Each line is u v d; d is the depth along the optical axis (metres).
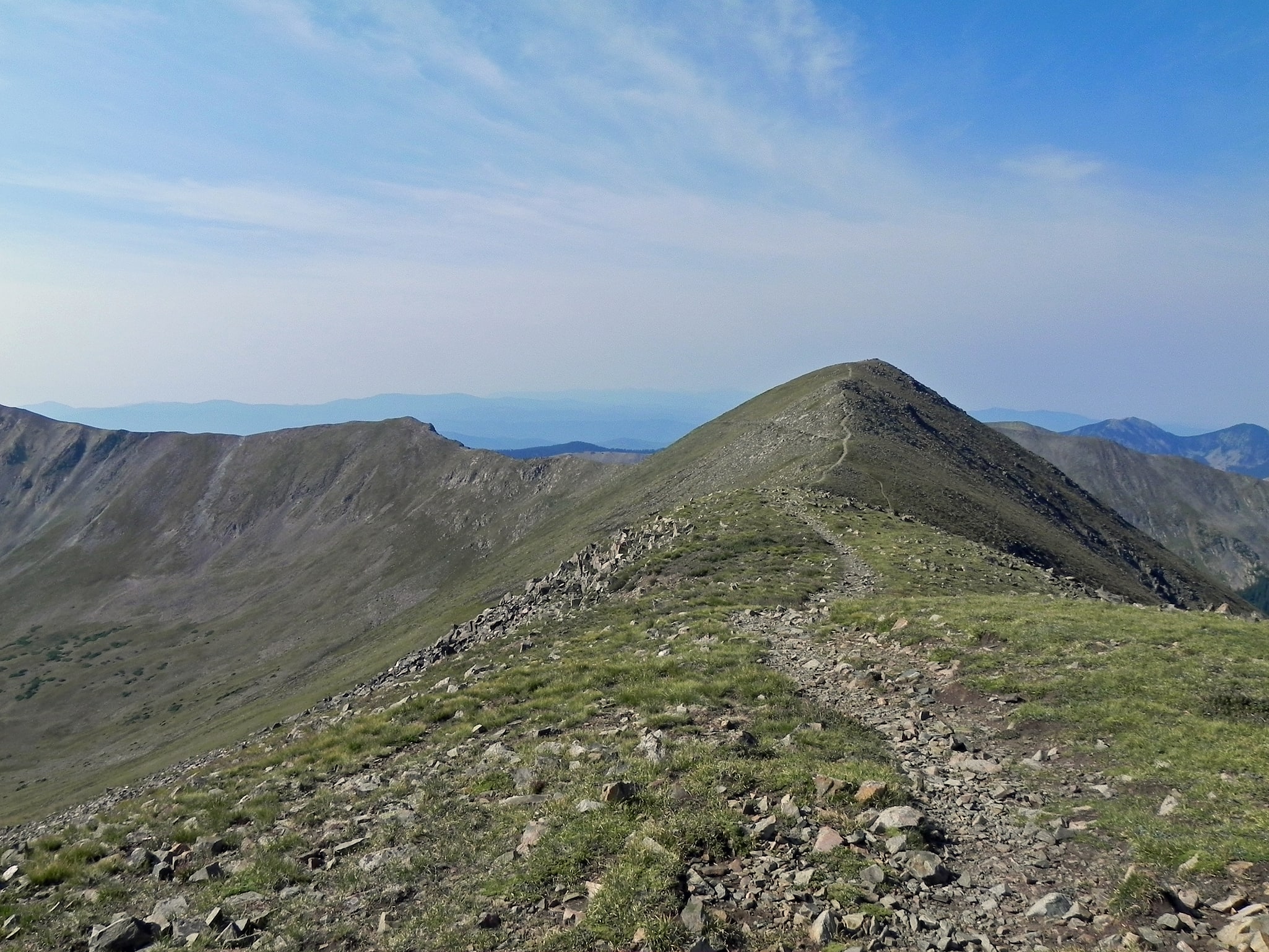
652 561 48.47
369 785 18.23
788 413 142.50
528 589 59.94
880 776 14.96
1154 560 144.12
